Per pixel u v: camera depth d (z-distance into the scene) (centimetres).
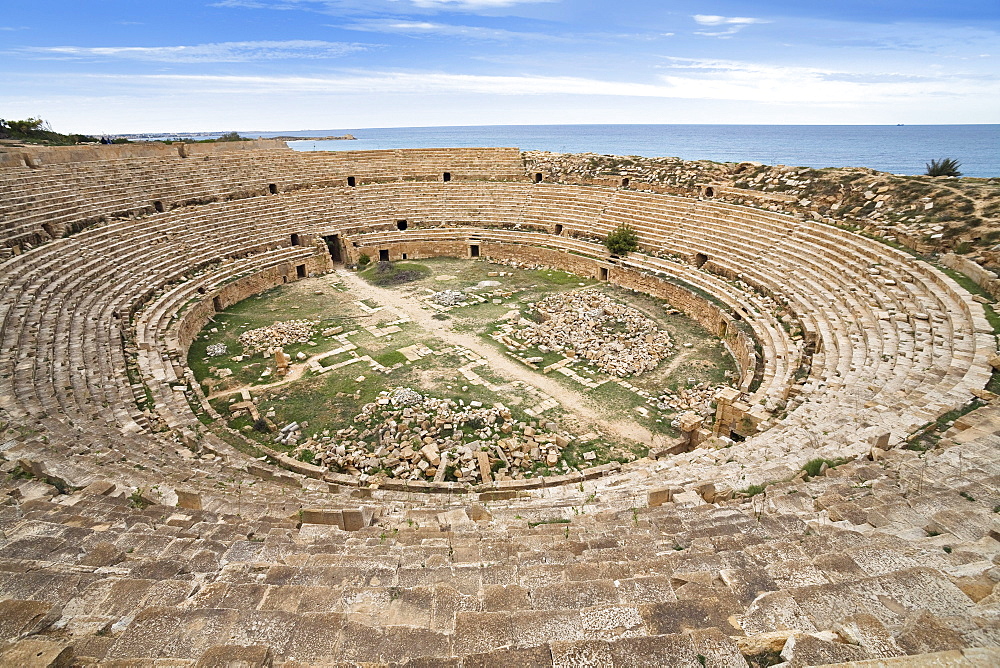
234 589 670
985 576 595
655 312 3559
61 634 586
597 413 2334
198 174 4769
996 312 2111
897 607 543
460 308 3662
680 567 723
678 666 476
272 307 3741
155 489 1234
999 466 1076
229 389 2550
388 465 1925
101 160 4331
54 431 1588
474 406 2353
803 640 482
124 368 2288
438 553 884
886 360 1991
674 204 4650
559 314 3416
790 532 847
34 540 866
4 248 3056
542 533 994
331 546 935
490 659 495
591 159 5759
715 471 1376
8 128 6181
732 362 2814
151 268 3566
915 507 888
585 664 484
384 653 538
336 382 2609
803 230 3681
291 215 4888
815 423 1580
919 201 3381
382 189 5481
